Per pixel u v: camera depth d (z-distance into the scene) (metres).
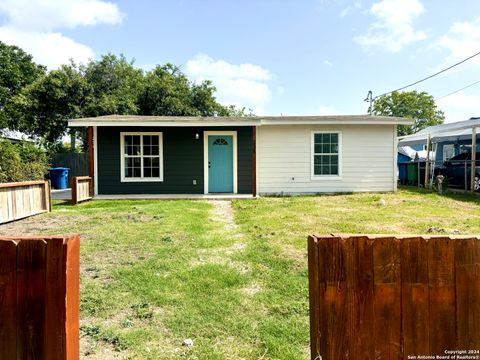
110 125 10.84
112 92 22.44
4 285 1.45
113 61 24.14
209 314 2.80
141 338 2.43
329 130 11.72
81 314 2.80
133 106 21.39
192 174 11.71
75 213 7.47
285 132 11.70
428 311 1.53
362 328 1.51
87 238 5.09
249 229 5.82
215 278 3.52
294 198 10.55
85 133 21.58
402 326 1.52
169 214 7.22
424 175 14.06
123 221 6.42
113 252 4.43
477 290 1.54
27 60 26.23
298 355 2.22
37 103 19.95
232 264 3.98
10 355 1.45
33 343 1.44
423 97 40.94
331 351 1.51
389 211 7.78
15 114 19.94
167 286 3.34
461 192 11.62
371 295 1.52
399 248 1.53
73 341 1.51
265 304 2.98
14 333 1.45
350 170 11.80
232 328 2.57
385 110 41.91
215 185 11.80
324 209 8.13
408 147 19.59
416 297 1.53
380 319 1.52
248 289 3.31
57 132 21.03
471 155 12.52
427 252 1.53
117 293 3.19
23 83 24.83
